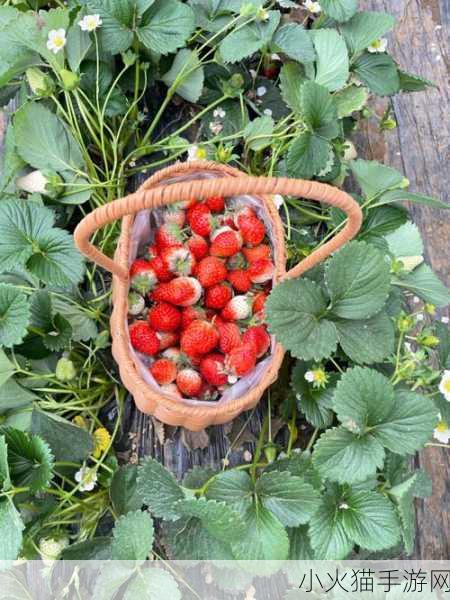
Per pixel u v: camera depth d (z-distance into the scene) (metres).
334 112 0.72
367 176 0.73
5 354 0.63
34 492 0.57
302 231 0.79
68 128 0.75
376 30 0.80
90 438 0.64
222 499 0.61
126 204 0.48
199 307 0.67
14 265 0.64
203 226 0.68
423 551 0.73
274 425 0.72
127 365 0.59
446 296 0.71
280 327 0.61
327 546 0.60
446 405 0.66
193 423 0.64
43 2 0.85
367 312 0.63
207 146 0.80
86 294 0.73
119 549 0.58
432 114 0.96
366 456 0.59
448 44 1.01
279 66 0.87
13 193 0.74
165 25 0.75
